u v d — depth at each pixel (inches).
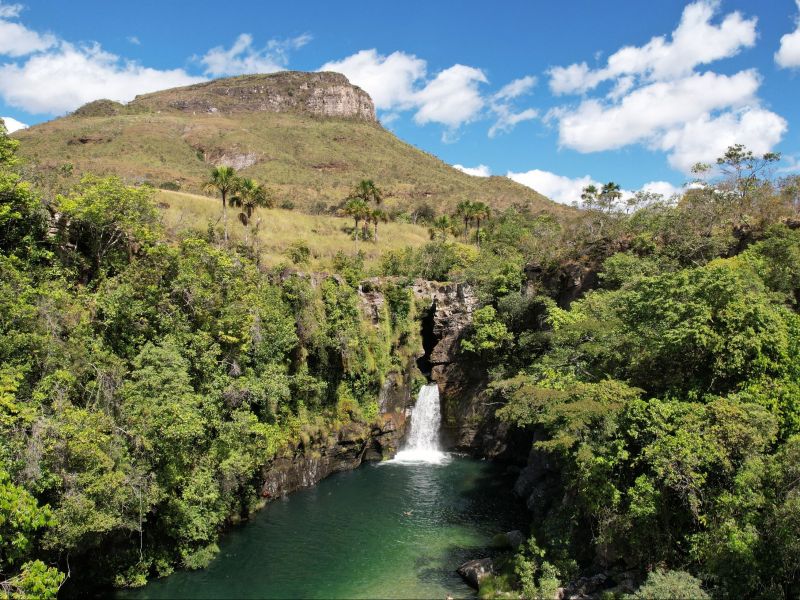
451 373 2495.1
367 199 3486.7
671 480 959.0
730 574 846.5
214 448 1375.5
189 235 1893.5
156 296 1407.5
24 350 1060.5
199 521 1270.9
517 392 1385.3
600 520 1095.0
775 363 1080.8
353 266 2522.1
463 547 1363.2
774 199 1999.3
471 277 2593.5
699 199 2268.7
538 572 1171.9
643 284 1362.0
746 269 1435.8
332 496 1723.7
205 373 1416.1
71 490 952.9
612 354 1358.3
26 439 901.8
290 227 3193.9
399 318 2405.3
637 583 1011.9
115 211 1540.4
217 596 1120.8
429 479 1916.8
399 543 1382.9
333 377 2039.9
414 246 3427.7
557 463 1459.2
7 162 1347.2
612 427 1097.4
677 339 1107.3
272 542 1380.4
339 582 1186.0
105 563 1131.9
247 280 1770.4
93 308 1334.9
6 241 1320.1
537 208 6530.5
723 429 952.9
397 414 2326.5
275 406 1718.8
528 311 2379.4
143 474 1120.2
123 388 1187.3
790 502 794.2
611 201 2699.3
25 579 785.6
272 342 1731.1
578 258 2405.3
